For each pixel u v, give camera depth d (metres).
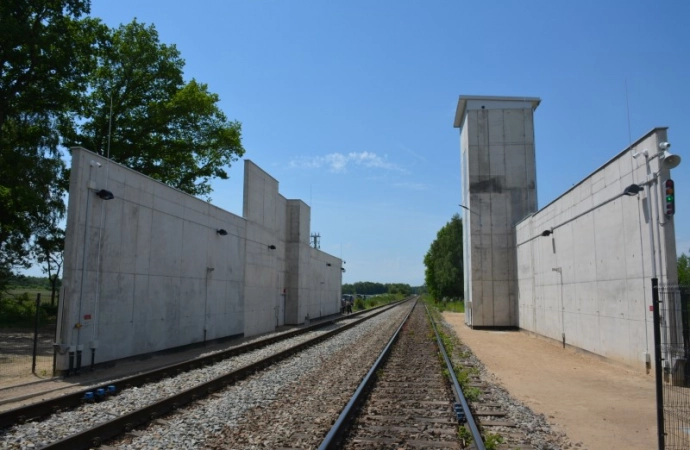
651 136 13.56
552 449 7.15
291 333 27.20
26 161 29.00
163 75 36.69
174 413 8.95
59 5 26.83
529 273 28.78
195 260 21.06
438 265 88.62
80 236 13.84
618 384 12.86
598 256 17.61
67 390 11.28
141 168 36.50
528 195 34.38
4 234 34.75
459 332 30.94
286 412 9.04
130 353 16.23
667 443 7.57
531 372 15.02
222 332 23.92
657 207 13.27
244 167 28.22
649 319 13.80
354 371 14.17
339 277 65.94
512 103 35.28
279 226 36.09
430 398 10.42
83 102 33.78
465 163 37.09
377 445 7.07
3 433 7.44
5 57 25.81
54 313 38.28
